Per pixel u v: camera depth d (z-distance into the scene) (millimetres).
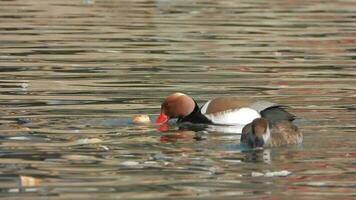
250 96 16766
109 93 16906
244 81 18281
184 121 14805
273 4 32500
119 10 30078
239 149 12820
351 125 14305
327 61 20922
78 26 26094
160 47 22453
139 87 17484
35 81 18047
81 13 29109
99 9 30266
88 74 18844
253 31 25625
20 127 14031
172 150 12711
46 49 22062
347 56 21703
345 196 10562
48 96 16547
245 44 23219
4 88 17281
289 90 17375
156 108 15719
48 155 12289
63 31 25078
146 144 13102
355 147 12875
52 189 10719
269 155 12422
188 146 13000
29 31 24984
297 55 21703
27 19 27438
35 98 16344
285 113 14617
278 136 12984
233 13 29594
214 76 18734
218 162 12031
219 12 29844
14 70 19281
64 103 15953
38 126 14117
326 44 23531
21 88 17281
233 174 11406
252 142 12945
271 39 24172
